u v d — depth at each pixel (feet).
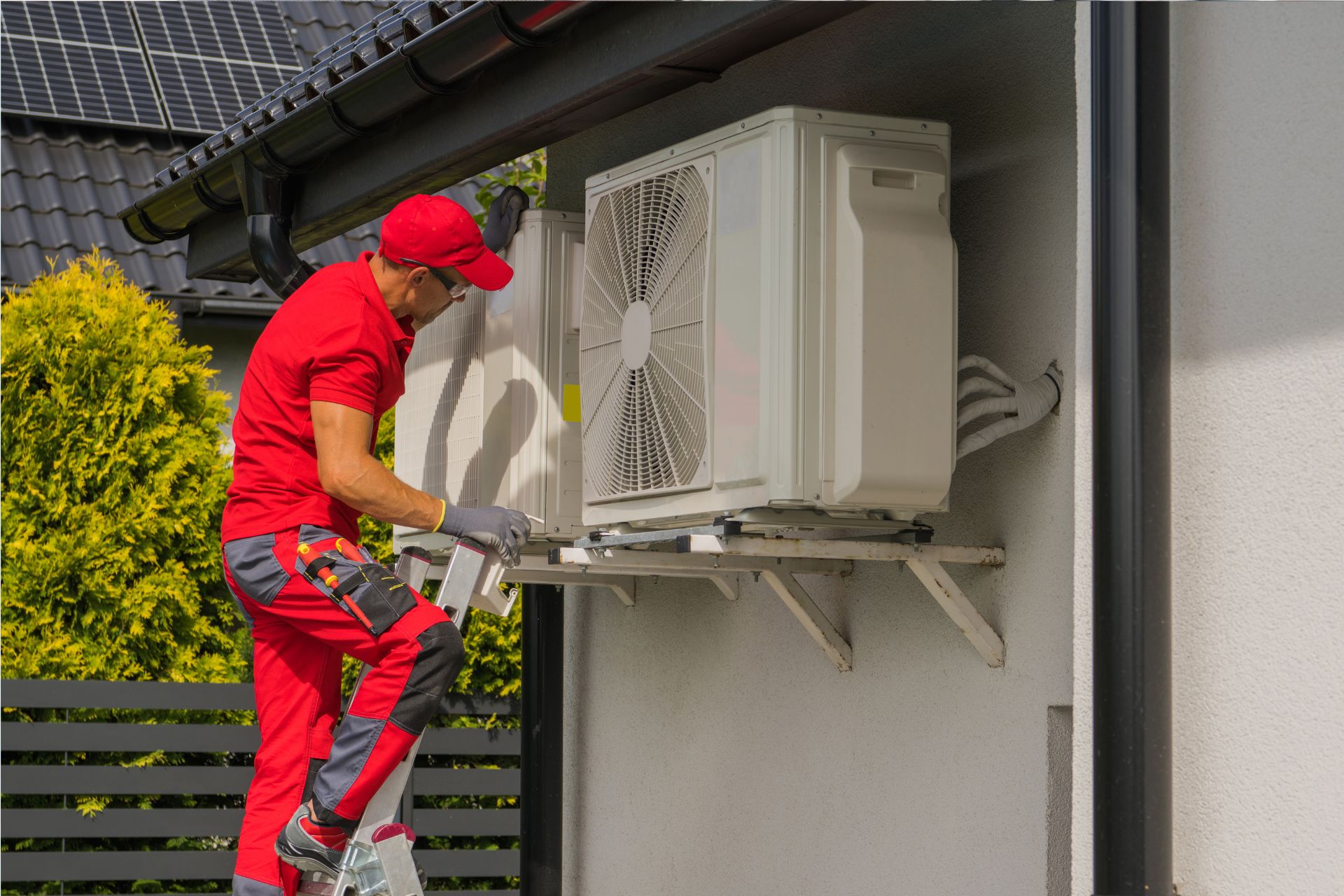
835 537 13.79
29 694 28.17
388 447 33.32
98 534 31.09
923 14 14.39
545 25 12.82
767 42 13.30
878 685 14.57
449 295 13.38
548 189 21.18
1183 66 9.93
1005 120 13.32
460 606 12.39
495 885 32.99
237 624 33.27
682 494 13.17
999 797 12.83
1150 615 9.18
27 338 31.55
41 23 42.34
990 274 13.43
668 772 18.70
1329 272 8.84
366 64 15.47
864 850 14.62
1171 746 9.18
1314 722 8.75
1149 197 9.36
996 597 13.05
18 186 39.01
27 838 30.37
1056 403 12.51
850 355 11.88
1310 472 8.87
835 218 12.11
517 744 30.68
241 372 40.16
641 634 19.58
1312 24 9.05
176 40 43.19
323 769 11.76
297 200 18.83
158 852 29.09
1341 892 8.52
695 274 13.07
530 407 16.08
